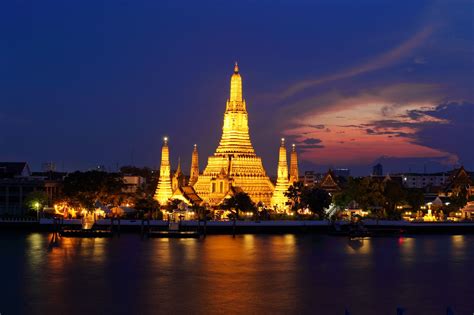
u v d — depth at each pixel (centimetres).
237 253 17600
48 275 14025
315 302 11694
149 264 15500
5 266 15125
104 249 18162
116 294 12181
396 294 12412
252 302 11650
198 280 13550
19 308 11181
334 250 18488
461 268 15375
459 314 10988
